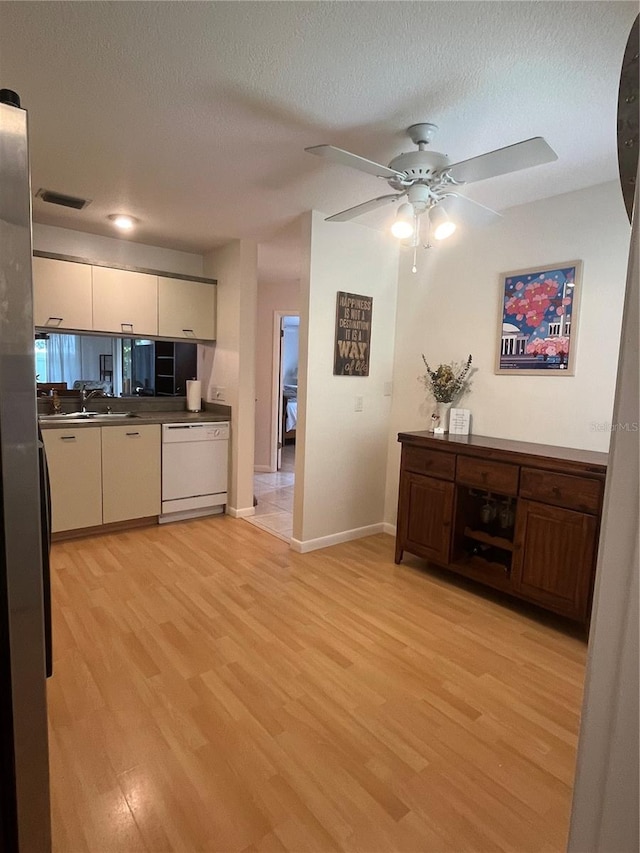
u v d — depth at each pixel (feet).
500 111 6.55
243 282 13.48
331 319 11.48
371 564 11.10
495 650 7.76
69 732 5.77
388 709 6.34
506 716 6.27
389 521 13.25
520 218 9.94
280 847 4.48
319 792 5.06
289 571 10.58
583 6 4.68
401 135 7.26
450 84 5.98
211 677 6.88
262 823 4.70
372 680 6.93
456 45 5.28
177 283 13.79
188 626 8.20
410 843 4.56
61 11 4.89
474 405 10.94
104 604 8.86
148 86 6.17
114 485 12.28
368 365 12.33
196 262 14.97
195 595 9.32
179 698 6.41
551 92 6.10
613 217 8.64
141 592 9.37
